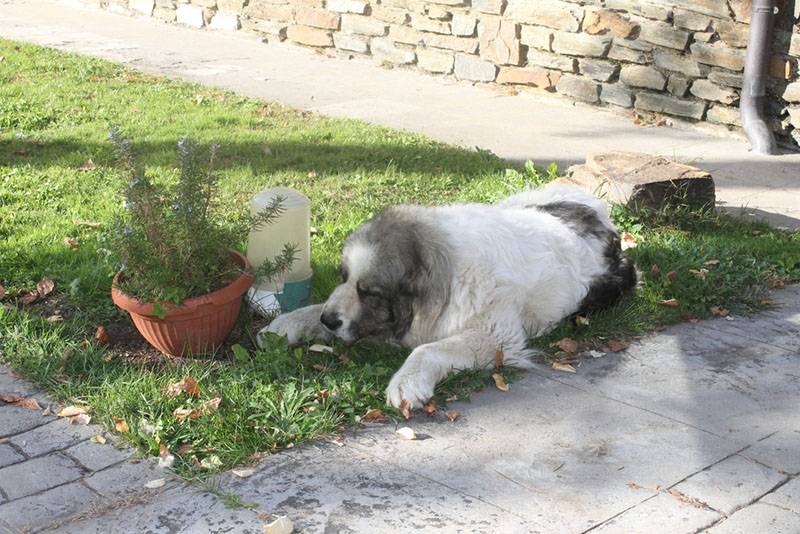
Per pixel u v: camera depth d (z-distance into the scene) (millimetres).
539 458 3730
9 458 3701
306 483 3619
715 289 4605
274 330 4199
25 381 4004
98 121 6391
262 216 4207
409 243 4066
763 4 6105
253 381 3971
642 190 5129
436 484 3625
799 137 6262
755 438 3822
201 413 3822
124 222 4215
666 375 4113
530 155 6133
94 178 5512
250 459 3701
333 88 7500
